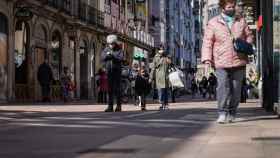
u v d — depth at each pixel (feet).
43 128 34.04
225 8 35.12
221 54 35.19
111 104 57.00
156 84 62.28
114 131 31.30
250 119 37.78
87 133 30.32
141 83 62.54
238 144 23.26
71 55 133.08
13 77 101.24
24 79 106.42
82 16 137.28
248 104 77.87
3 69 97.66
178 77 71.31
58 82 119.24
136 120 40.04
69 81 113.60
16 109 63.10
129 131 31.09
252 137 25.61
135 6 202.69
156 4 241.35
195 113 49.62
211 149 21.97
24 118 44.19
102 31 154.92
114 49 57.11
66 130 32.45
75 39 135.03
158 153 21.47
